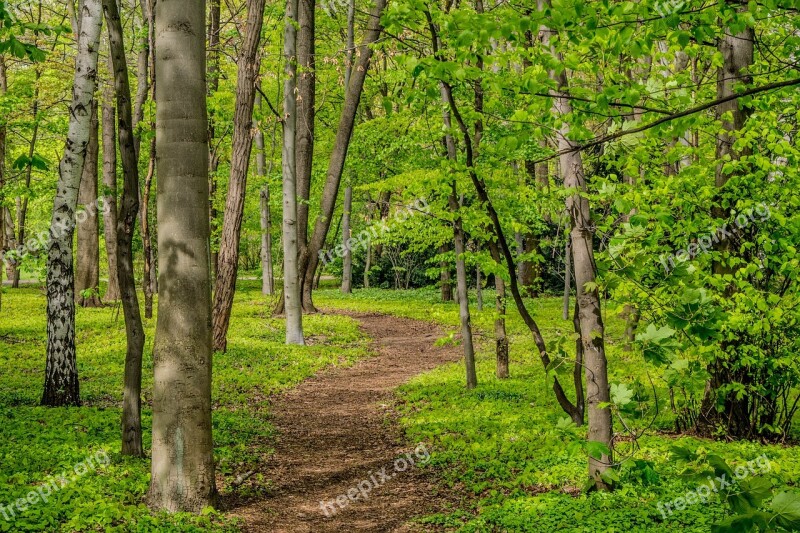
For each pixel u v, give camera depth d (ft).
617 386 16.63
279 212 145.38
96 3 38.86
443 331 90.17
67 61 83.05
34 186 63.41
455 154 42.24
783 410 32.89
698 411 34.88
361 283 175.83
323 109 113.39
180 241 24.06
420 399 47.42
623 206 16.81
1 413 36.47
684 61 37.88
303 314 96.99
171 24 23.53
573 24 14.49
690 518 21.85
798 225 26.32
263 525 24.48
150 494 24.45
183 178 23.90
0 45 17.25
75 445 30.63
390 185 44.37
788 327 29.91
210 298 24.99
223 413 41.45
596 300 24.39
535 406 43.57
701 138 33.30
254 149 117.80
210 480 25.00
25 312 89.25
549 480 27.94
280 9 66.08
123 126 28.55
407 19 20.27
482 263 34.94
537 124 17.04
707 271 31.40
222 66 89.20
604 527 21.22
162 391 24.26
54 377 40.42
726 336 28.40
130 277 29.89
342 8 86.02
